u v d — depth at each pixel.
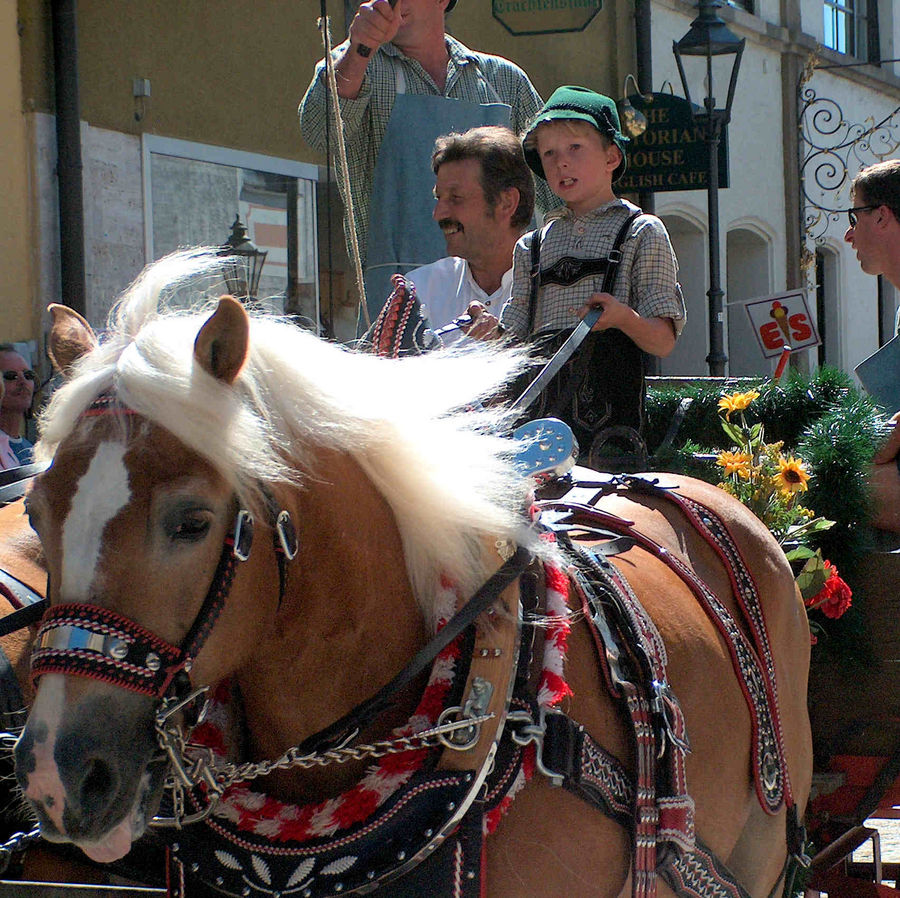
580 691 3.06
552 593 3.05
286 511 2.64
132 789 2.39
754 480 5.12
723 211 17.78
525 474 3.15
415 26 7.30
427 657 2.81
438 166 5.57
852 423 5.39
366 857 2.65
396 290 3.46
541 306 5.23
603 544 3.68
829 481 5.13
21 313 9.34
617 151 5.21
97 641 2.35
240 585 2.52
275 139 11.07
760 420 6.46
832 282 20.91
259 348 2.72
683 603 3.66
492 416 3.23
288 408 2.69
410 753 2.76
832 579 4.71
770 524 4.99
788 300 11.45
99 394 2.50
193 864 2.80
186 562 2.43
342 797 2.75
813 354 20.42
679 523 4.15
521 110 8.02
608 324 4.57
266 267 10.95
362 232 7.48
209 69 10.48
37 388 8.98
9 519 4.23
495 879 2.76
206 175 10.52
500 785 2.78
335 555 2.78
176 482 2.42
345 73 6.67
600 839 2.94
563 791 2.89
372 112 7.26
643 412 5.18
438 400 3.06
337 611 2.80
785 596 4.30
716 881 3.39
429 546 2.87
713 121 13.93
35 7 9.27
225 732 2.98
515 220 5.55
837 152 20.53
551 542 3.15
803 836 4.05
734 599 4.07
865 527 5.16
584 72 14.99
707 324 17.72
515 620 2.90
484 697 2.76
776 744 3.86
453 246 5.60
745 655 3.80
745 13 17.77
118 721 2.35
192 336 2.57
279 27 11.01
